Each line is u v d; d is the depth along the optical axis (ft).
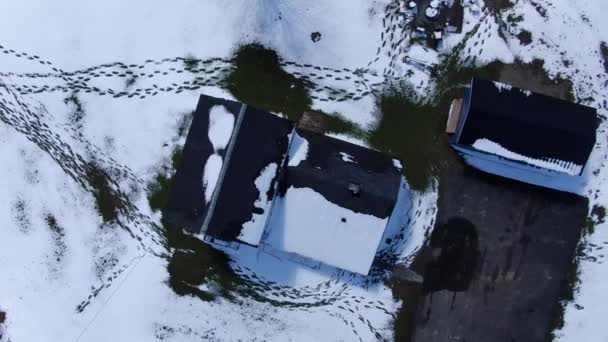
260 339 48.62
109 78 48.88
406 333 48.08
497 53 48.08
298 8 48.06
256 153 42.24
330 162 44.09
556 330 47.85
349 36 48.26
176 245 48.80
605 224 47.65
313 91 48.34
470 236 47.88
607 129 47.88
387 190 43.21
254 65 48.44
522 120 43.29
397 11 48.06
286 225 44.93
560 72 47.98
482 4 48.01
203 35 48.49
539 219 47.88
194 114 44.04
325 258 45.65
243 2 48.11
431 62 48.06
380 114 48.24
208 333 48.80
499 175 47.88
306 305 48.55
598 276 47.62
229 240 43.45
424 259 47.96
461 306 47.91
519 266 47.88
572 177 47.67
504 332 47.80
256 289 48.67
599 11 47.88
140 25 48.67
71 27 48.91
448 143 47.91
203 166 42.63
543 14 47.96
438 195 47.96
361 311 48.42
